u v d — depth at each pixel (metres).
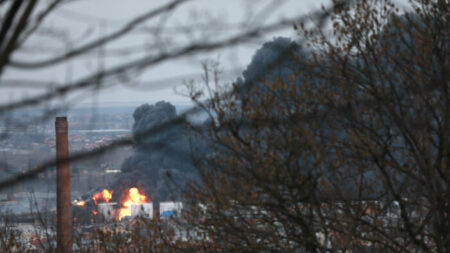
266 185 39.81
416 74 39.19
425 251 38.03
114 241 43.62
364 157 39.62
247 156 38.53
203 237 41.62
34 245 45.81
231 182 40.62
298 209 39.06
